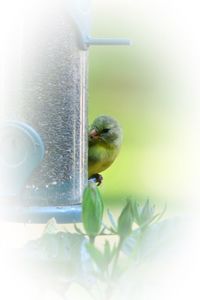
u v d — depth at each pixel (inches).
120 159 1018.7
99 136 418.3
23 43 378.3
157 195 818.8
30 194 366.9
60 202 371.2
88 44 378.0
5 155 357.1
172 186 788.0
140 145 1060.5
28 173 355.6
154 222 165.6
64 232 167.8
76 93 384.5
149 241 162.1
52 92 379.6
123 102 1128.8
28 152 356.2
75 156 381.1
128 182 957.8
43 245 165.2
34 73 378.6
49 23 379.6
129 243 165.0
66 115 380.5
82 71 386.3
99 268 158.6
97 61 1148.5
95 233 160.2
